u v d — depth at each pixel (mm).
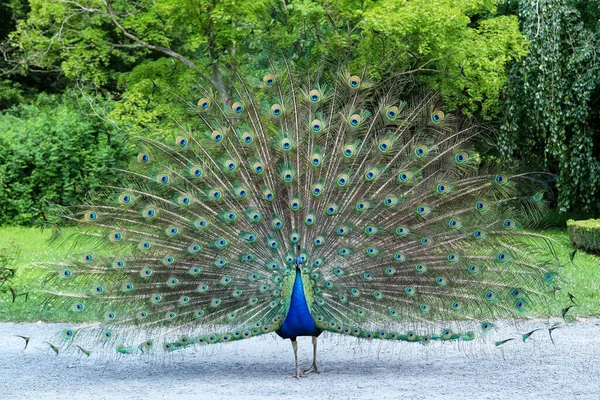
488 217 8977
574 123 20938
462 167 9164
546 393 8266
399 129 9234
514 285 8820
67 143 26234
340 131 9039
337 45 18391
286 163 8797
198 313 8609
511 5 23750
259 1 18906
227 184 8844
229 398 8156
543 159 23016
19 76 34500
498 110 21422
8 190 26172
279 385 8719
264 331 8586
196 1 18406
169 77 20438
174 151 9055
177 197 8812
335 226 8648
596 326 12094
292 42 19750
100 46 21000
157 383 8930
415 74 18516
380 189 8852
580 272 15938
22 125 27562
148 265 8680
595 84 20562
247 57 21219
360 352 10664
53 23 22891
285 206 8656
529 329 11922
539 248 9125
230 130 9039
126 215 8891
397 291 8695
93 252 8820
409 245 8797
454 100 19500
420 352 10594
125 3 22172
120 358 10383
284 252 8609
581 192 21594
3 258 15617
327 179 8812
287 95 9125
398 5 17484
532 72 20531
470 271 8797
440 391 8367
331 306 8617
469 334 8812
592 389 8406
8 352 10695
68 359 10289
